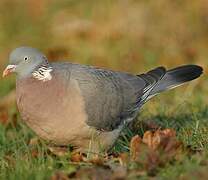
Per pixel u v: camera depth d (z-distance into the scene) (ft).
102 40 68.39
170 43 66.49
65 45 69.10
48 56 68.28
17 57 38.11
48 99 36.81
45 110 36.76
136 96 40.98
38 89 37.14
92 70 39.32
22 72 38.01
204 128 40.24
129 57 64.69
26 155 37.60
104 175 32.53
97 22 70.38
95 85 38.29
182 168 32.45
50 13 74.49
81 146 38.34
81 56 67.10
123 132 41.04
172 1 70.59
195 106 46.83
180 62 63.87
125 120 40.32
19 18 75.05
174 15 69.36
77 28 70.28
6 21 74.49
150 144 35.53
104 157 37.11
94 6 72.28
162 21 68.95
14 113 51.78
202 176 31.14
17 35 72.49
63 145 38.29
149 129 42.52
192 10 69.62
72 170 34.14
